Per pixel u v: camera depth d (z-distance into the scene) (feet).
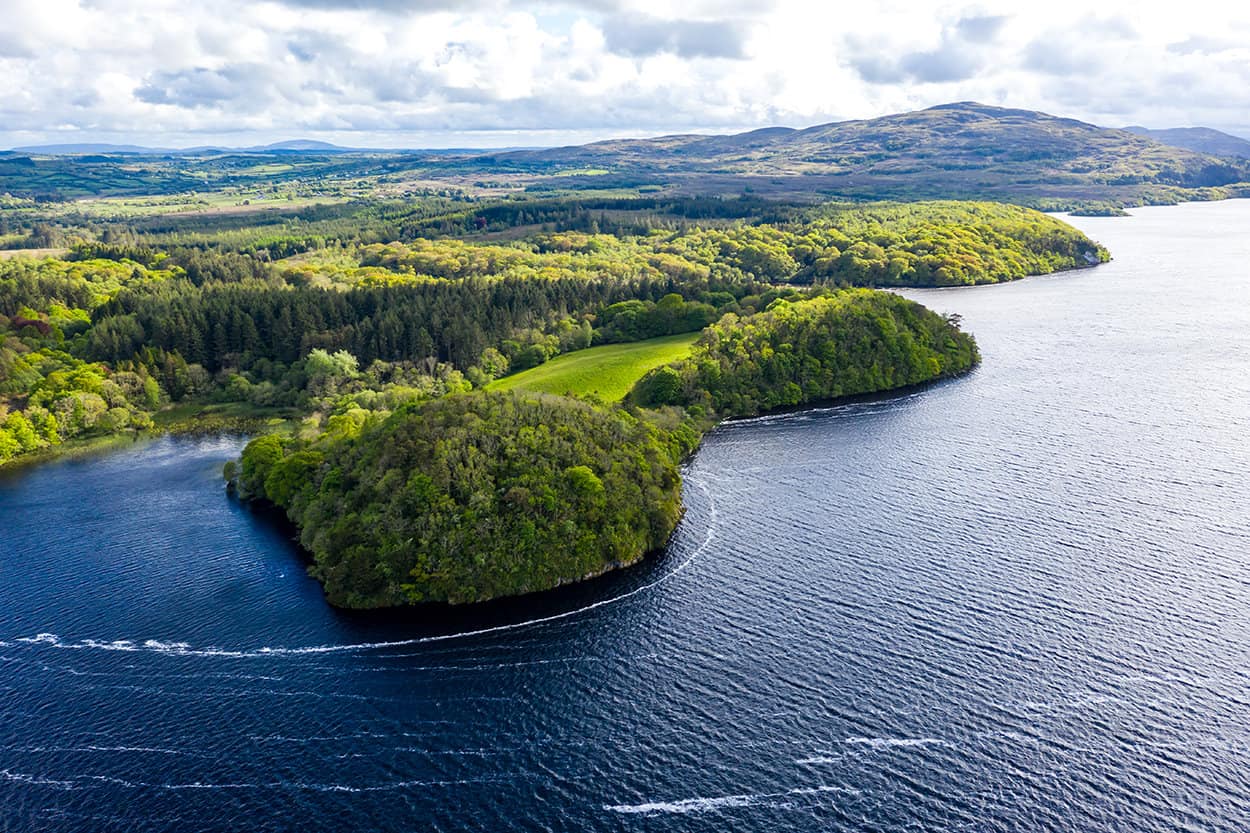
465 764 250.98
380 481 364.38
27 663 304.09
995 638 301.43
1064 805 228.84
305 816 232.32
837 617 319.88
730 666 293.02
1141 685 273.95
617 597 339.36
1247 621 305.94
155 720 271.90
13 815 233.35
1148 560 350.43
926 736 255.70
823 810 230.48
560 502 361.10
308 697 282.15
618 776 244.83
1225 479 430.61
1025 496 419.54
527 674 292.20
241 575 366.63
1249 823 221.25
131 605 343.26
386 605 333.83
